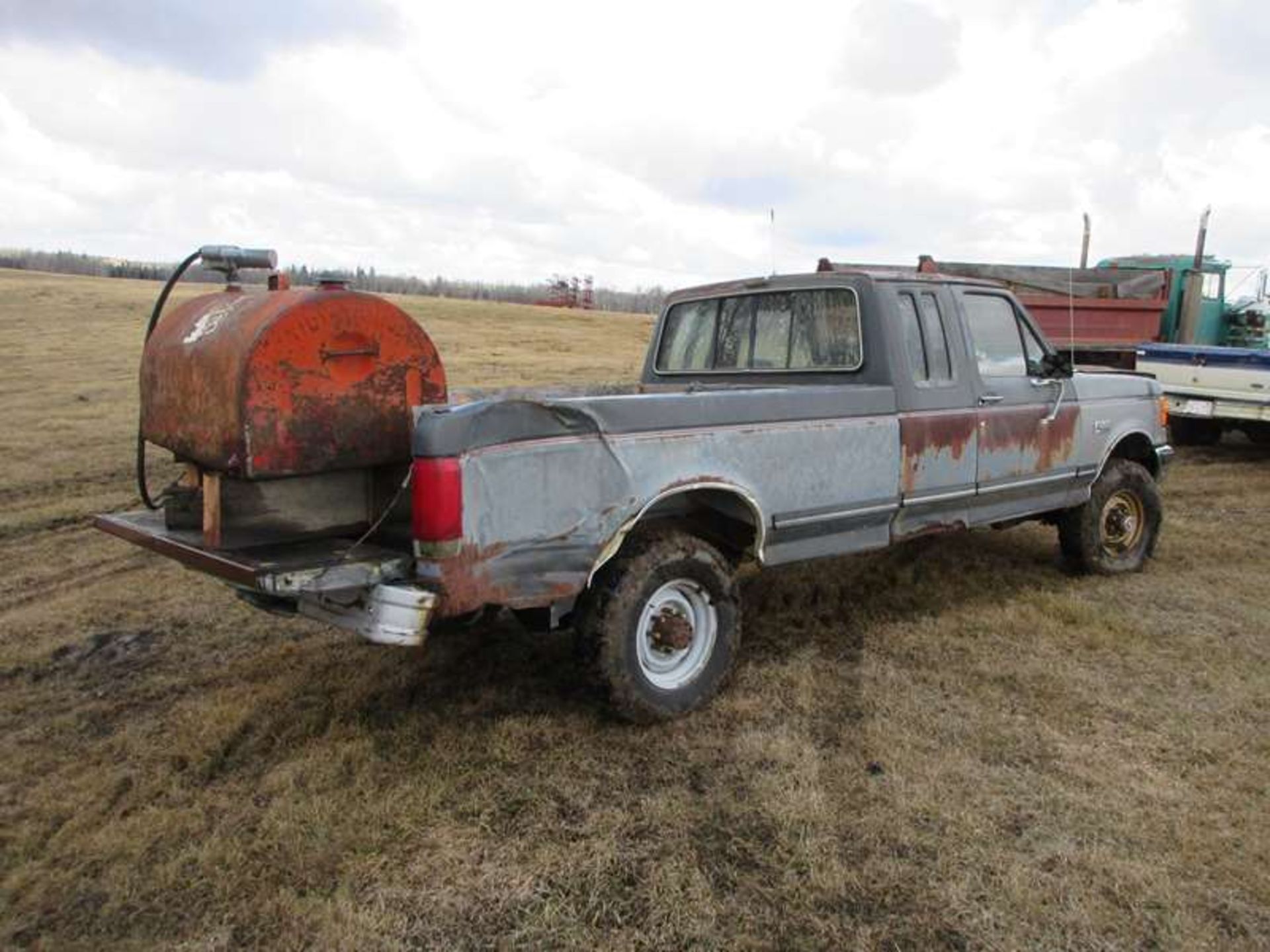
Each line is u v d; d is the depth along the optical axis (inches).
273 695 167.0
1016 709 163.9
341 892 111.2
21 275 2142.0
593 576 151.8
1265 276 574.2
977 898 112.0
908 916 108.8
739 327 216.8
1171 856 120.1
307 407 127.5
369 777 137.6
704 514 175.6
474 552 132.3
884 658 187.6
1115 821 128.1
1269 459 443.8
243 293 144.5
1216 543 282.2
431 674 176.7
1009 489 213.8
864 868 117.5
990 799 133.6
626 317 1998.0
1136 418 250.8
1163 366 427.2
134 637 199.0
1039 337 225.1
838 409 177.6
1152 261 581.3
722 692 169.6
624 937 105.2
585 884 114.5
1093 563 241.6
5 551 268.7
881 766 143.2
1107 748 149.2
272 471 125.3
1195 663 184.9
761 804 132.0
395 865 117.6
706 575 160.4
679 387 217.9
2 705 165.6
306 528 135.0
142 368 149.6
